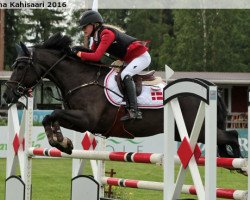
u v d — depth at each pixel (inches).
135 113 402.6
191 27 2297.0
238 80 1711.4
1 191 642.2
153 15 2819.9
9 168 485.1
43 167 926.4
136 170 901.8
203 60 2285.9
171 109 333.1
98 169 453.1
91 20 413.4
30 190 463.5
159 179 787.4
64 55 422.0
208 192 304.3
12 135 485.1
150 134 420.8
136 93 410.0
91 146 457.1
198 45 2290.8
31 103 462.6
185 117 411.5
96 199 402.6
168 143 332.8
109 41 407.5
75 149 461.4
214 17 2294.5
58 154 440.1
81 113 403.2
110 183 440.1
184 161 325.1
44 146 1053.8
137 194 629.9
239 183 759.1
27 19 2869.1
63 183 724.0
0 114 1481.3
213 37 2278.5
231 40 2327.8
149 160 367.6
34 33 2876.5
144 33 2711.6
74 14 2871.6
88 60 416.5
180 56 2297.0
